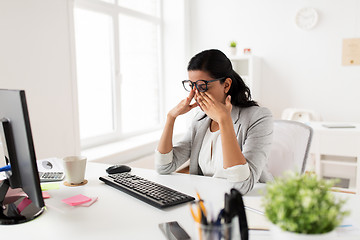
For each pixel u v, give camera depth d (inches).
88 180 51.5
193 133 60.9
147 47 159.0
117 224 34.8
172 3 165.5
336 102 147.2
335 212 22.6
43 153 94.5
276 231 24.1
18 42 85.6
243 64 158.1
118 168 55.1
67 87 101.5
